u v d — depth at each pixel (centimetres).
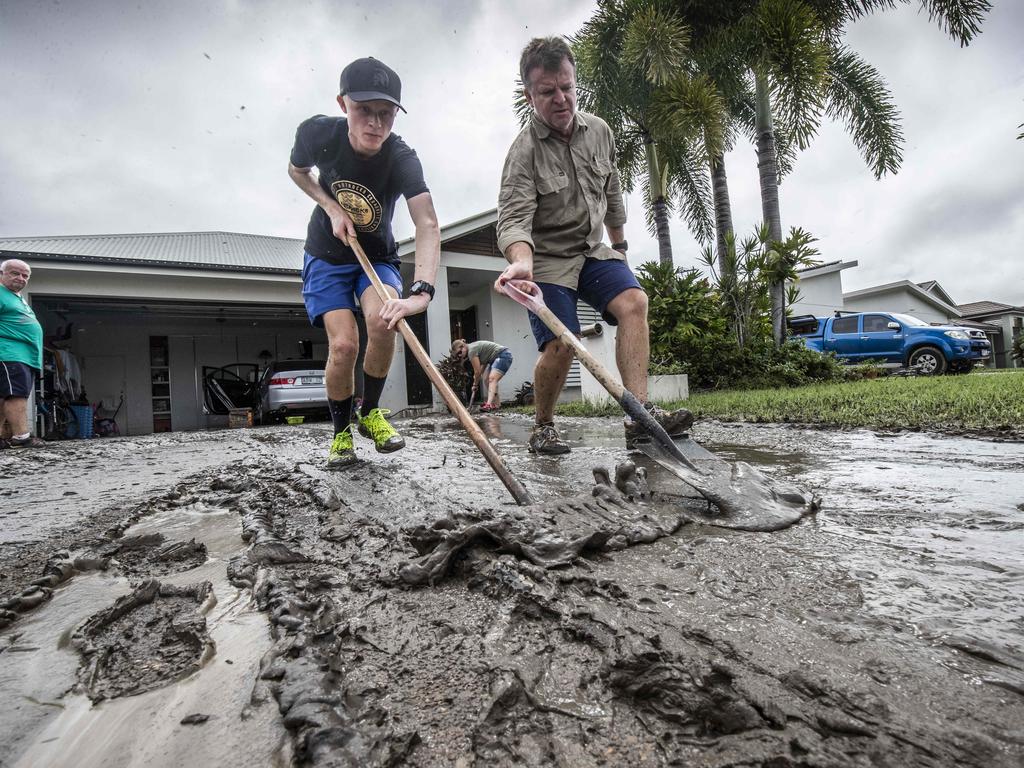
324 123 244
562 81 252
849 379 870
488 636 93
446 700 76
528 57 253
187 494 242
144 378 1532
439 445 380
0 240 1007
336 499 195
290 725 71
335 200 259
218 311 1316
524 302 240
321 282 272
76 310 1235
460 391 973
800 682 73
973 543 129
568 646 88
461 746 67
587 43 1064
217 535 171
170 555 150
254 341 1656
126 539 165
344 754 64
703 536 140
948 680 73
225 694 81
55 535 180
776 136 1208
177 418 1560
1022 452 250
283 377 1015
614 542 130
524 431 481
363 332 316
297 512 188
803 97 910
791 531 143
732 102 1202
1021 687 71
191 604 115
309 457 347
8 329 564
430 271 241
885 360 1213
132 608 114
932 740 62
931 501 169
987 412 361
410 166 253
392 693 78
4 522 206
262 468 296
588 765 63
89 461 425
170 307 1238
